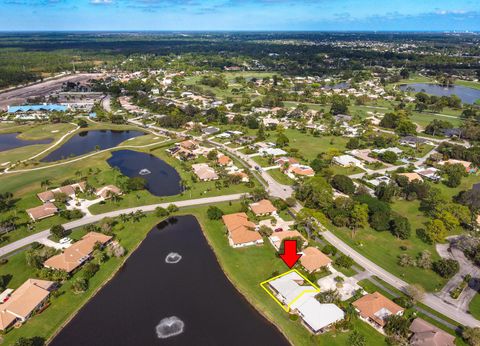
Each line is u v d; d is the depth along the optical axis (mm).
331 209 131250
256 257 108500
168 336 80750
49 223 126750
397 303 88000
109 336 80688
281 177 169250
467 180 171500
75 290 92750
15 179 163750
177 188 158125
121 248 108375
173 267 105312
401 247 114688
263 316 86938
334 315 83812
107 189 147875
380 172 177875
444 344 74750
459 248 114250
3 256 107750
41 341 78250
